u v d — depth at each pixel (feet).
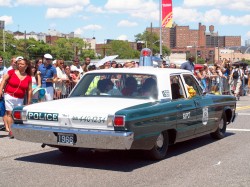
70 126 23.16
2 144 30.07
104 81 27.32
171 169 23.73
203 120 29.73
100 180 21.36
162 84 26.58
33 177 21.86
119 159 26.11
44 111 23.85
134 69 27.78
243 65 86.79
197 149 29.55
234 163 25.31
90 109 23.11
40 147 29.35
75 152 27.68
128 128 22.12
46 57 41.65
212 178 21.91
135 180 21.40
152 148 25.07
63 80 45.37
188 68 56.18
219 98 32.45
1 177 21.81
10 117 32.17
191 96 28.86
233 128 39.55
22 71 31.83
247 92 89.76
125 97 26.13
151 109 23.93
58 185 20.43
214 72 71.20
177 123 26.37
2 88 31.71
